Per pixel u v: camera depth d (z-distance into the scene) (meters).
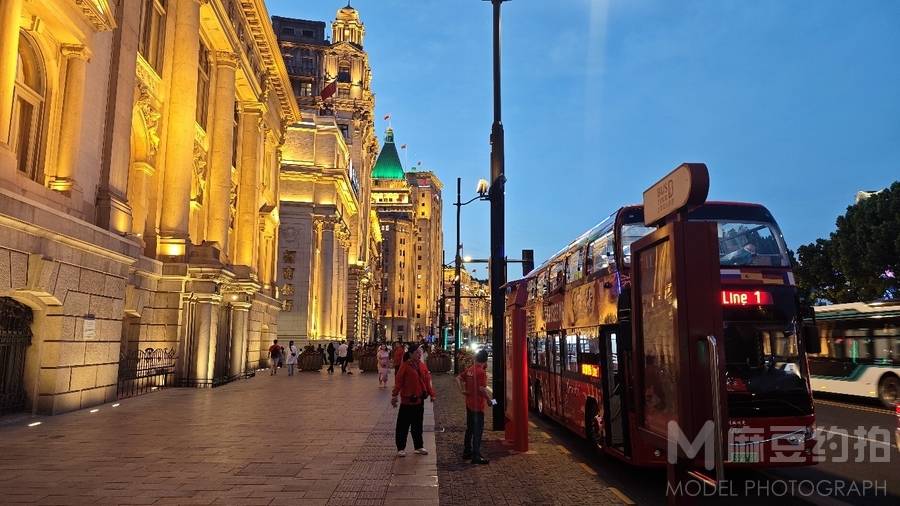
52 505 7.16
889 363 20.03
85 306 16.16
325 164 60.38
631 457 9.45
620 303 9.76
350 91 89.75
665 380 5.18
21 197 13.21
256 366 35.94
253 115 37.03
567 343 14.10
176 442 11.55
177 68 25.61
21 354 14.84
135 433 12.55
